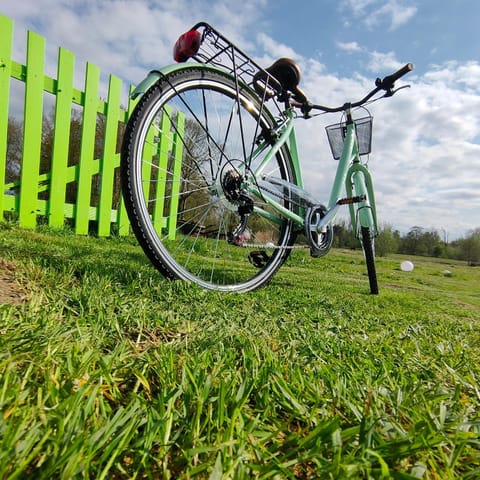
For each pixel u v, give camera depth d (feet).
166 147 13.12
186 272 5.83
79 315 3.34
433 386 2.70
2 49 10.39
